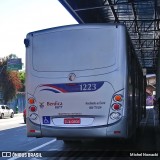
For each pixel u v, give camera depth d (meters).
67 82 9.53
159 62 31.50
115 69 9.28
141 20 25.17
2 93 54.38
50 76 9.72
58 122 9.55
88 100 9.32
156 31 30.25
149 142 13.85
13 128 22.41
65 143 13.31
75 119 9.39
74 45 9.60
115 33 9.39
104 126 9.17
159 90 29.25
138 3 22.20
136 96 13.27
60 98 9.56
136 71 13.32
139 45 37.00
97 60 9.39
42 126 9.69
